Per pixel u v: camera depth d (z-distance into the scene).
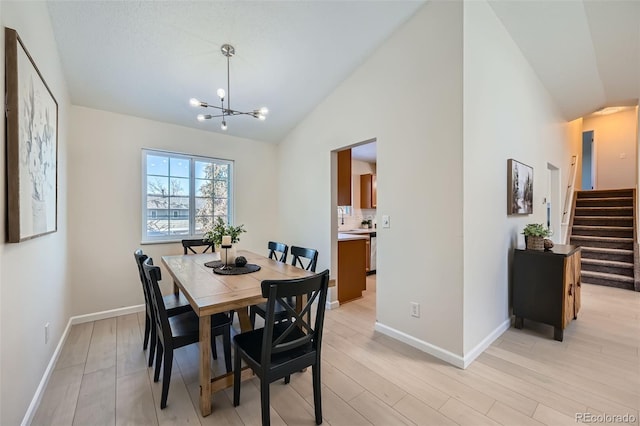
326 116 3.49
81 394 1.86
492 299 2.58
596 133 6.85
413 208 2.49
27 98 1.58
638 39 2.93
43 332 1.94
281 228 4.50
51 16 2.11
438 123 2.29
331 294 3.53
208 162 3.95
